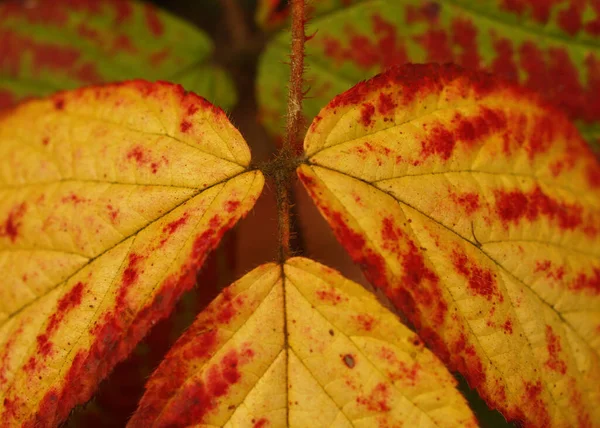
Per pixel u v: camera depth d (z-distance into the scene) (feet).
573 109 0.78
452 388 0.66
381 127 0.69
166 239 0.68
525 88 0.71
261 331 0.67
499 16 0.78
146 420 0.66
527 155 0.71
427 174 0.69
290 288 0.67
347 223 0.68
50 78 0.83
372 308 0.67
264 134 0.88
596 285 0.71
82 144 0.71
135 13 0.84
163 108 0.70
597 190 0.72
